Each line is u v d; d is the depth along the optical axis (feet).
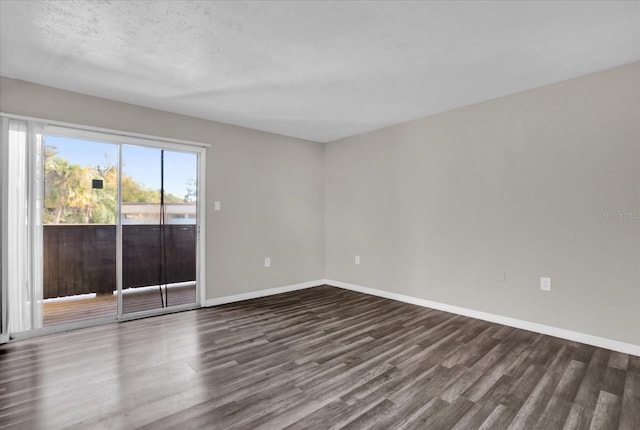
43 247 10.32
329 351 8.98
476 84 10.21
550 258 10.19
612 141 9.09
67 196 10.78
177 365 8.11
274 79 9.82
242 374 7.66
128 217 11.89
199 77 9.66
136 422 5.89
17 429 5.69
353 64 8.87
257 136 15.28
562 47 8.00
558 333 10.00
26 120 9.82
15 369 7.88
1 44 7.78
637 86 8.72
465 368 8.00
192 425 5.82
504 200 11.19
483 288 11.71
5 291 9.52
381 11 6.58
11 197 9.65
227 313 12.51
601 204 9.28
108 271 11.50
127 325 11.07
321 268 17.95
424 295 13.51
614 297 9.05
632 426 5.83
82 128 10.75
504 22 6.97
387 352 8.92
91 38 7.54
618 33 7.37
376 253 15.43
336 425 5.83
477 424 5.89
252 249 15.02
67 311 10.75
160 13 6.61
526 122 10.68
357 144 16.26
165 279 12.72
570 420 6.01
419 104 12.01
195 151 13.33
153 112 12.30
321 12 6.61
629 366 8.07
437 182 13.07
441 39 7.64
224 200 14.12
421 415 6.14
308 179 17.30
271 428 5.74
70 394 6.79
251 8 6.46
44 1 6.17
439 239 13.01
